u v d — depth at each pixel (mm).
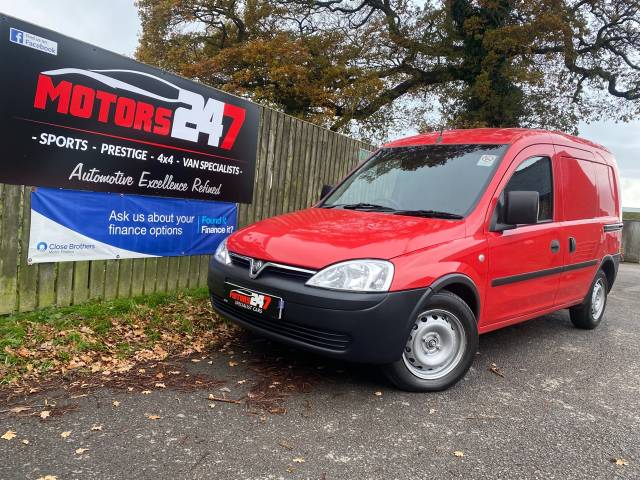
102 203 4949
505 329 5863
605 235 5914
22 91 4199
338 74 19969
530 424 3357
